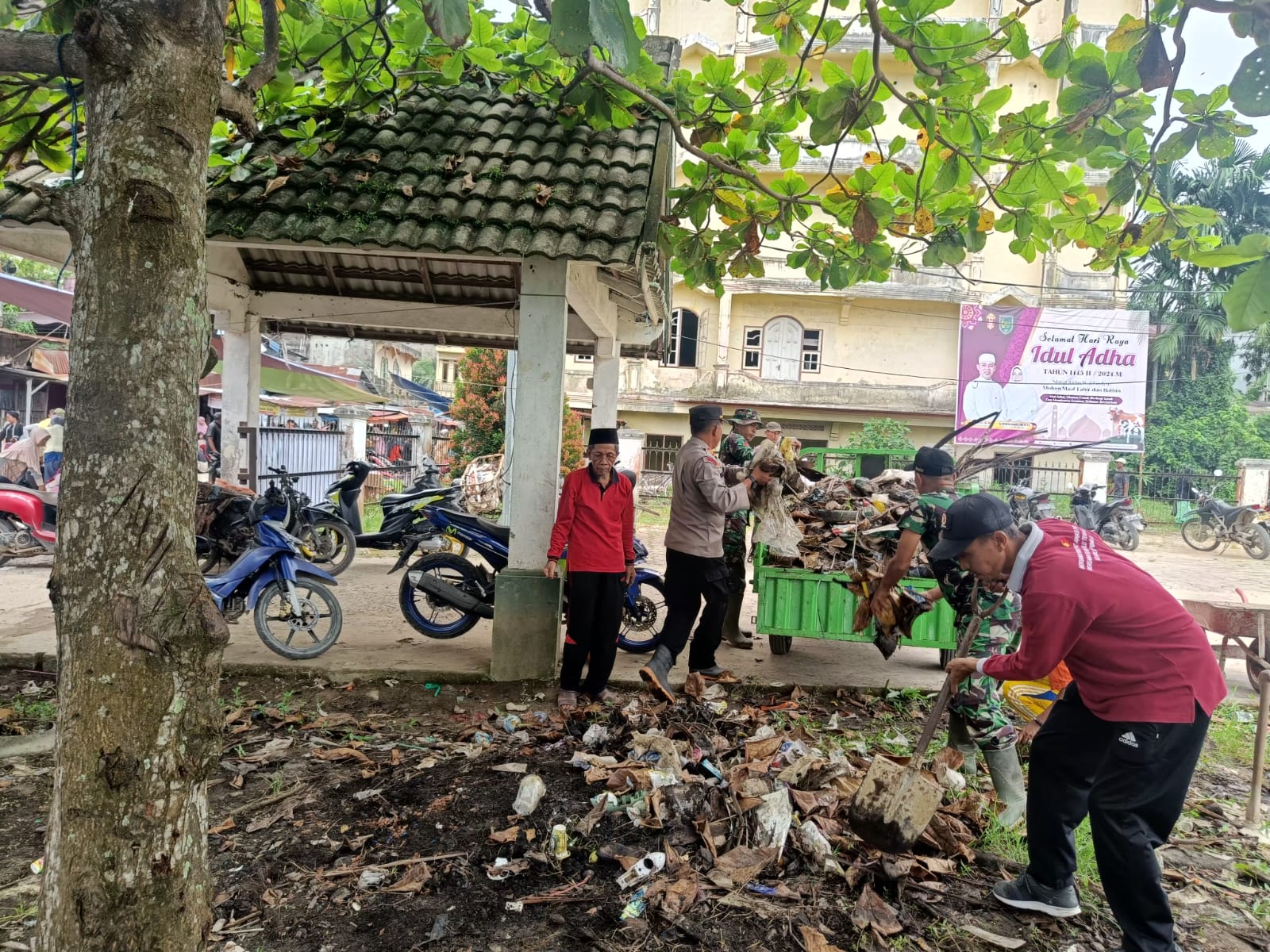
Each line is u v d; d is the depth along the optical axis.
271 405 20.36
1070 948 2.71
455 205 4.87
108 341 1.68
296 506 8.34
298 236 4.64
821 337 24.69
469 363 16.12
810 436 24.30
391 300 7.78
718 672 5.34
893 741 4.45
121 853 1.66
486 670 5.28
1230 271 23.81
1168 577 12.48
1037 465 22.59
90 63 1.71
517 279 7.37
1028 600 2.64
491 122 5.61
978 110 3.75
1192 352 25.14
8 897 2.79
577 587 4.72
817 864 3.07
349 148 5.31
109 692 1.66
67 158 4.29
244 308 7.72
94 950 1.65
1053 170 3.88
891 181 4.39
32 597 7.09
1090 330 22.28
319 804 3.54
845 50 21.77
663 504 21.75
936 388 23.36
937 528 3.81
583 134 5.56
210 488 7.16
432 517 6.06
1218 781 4.32
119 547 1.67
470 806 3.51
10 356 18.08
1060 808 2.82
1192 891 3.13
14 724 4.30
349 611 7.18
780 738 4.11
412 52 5.23
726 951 2.60
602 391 8.32
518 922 2.74
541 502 5.18
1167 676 2.48
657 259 5.48
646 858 3.04
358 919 2.73
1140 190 3.73
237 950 2.54
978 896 3.00
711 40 23.34
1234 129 3.17
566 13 2.12
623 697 5.00
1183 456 23.84
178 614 1.70
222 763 3.93
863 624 4.14
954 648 5.16
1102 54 3.21
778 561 5.39
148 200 1.68
